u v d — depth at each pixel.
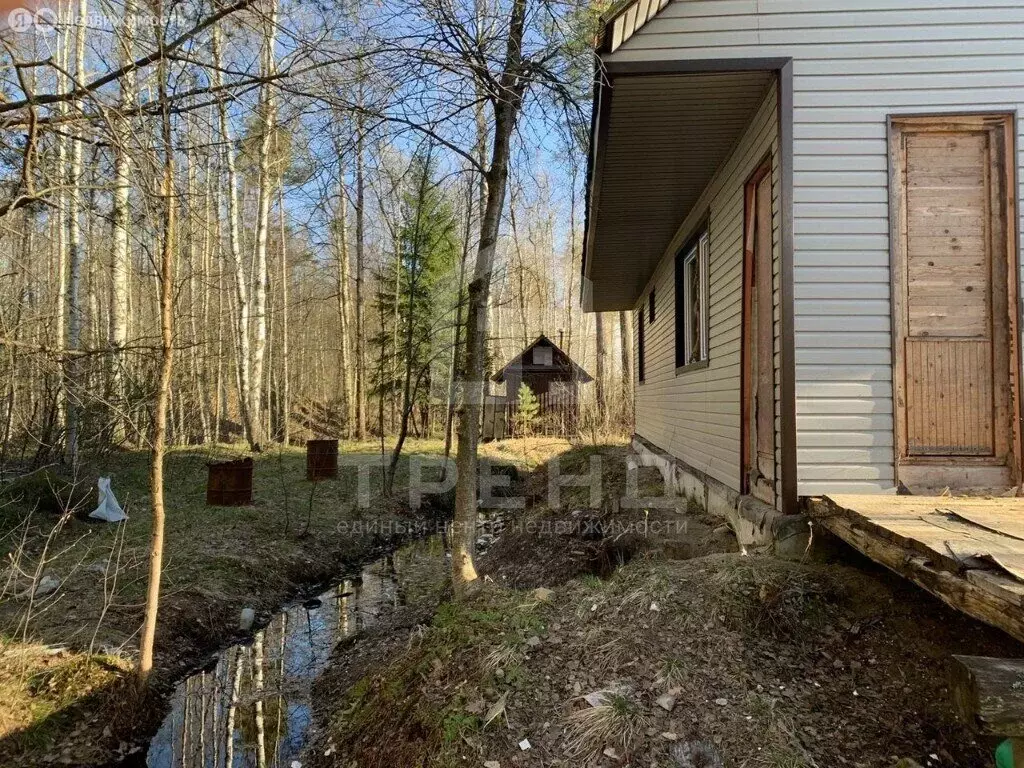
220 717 4.02
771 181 4.32
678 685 2.87
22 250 5.68
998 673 1.96
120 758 3.54
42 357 3.95
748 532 4.65
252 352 14.69
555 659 3.18
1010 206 4.01
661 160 5.74
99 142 3.52
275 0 3.63
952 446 4.02
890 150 4.03
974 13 4.04
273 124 4.39
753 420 4.99
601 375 18.28
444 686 3.23
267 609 5.86
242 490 8.68
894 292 4.00
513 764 2.63
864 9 4.07
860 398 3.98
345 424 19.89
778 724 2.66
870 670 2.96
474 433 4.82
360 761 3.18
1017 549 2.40
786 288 4.02
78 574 5.43
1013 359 3.96
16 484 7.30
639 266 9.95
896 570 2.79
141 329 11.95
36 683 3.77
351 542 8.12
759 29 4.09
